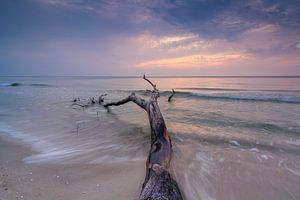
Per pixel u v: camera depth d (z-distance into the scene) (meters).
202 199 3.45
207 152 5.52
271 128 7.78
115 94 20.94
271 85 33.62
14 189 3.57
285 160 5.00
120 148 5.77
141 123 8.79
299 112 10.78
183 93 20.92
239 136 6.91
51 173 4.24
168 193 3.07
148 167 4.05
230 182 3.98
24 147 5.84
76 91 24.73
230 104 13.91
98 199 3.30
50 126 8.22
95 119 9.54
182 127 8.04
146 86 37.12
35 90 26.17
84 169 4.44
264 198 3.46
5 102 14.81
